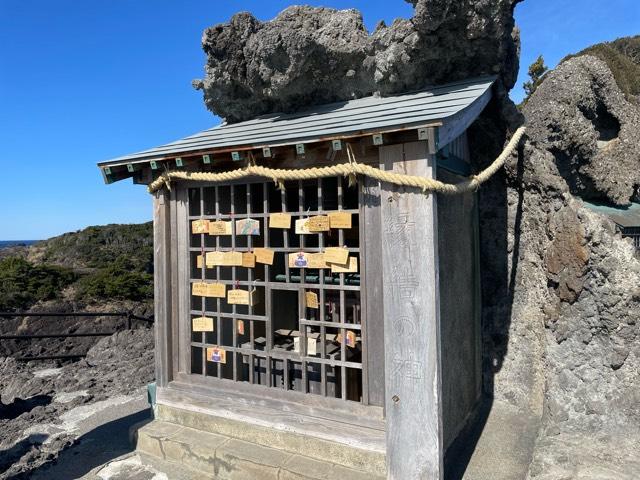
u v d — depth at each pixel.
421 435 3.18
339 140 3.27
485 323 4.89
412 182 3.13
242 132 4.46
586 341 3.90
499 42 4.12
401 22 4.25
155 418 4.56
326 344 4.15
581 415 3.79
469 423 4.24
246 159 3.86
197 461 3.95
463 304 4.22
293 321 5.39
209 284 4.30
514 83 4.72
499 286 4.85
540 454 3.38
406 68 4.27
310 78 4.76
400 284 3.24
